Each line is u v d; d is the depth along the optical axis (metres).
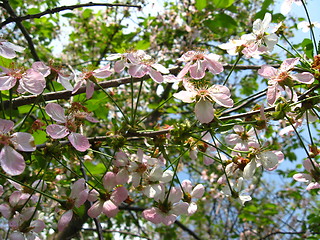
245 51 0.25
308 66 0.25
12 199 0.23
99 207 0.22
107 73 0.25
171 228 0.99
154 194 0.22
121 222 0.81
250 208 0.71
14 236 0.22
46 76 0.24
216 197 0.80
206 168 0.90
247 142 0.28
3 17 0.67
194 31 0.72
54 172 0.34
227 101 0.22
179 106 0.74
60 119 0.22
